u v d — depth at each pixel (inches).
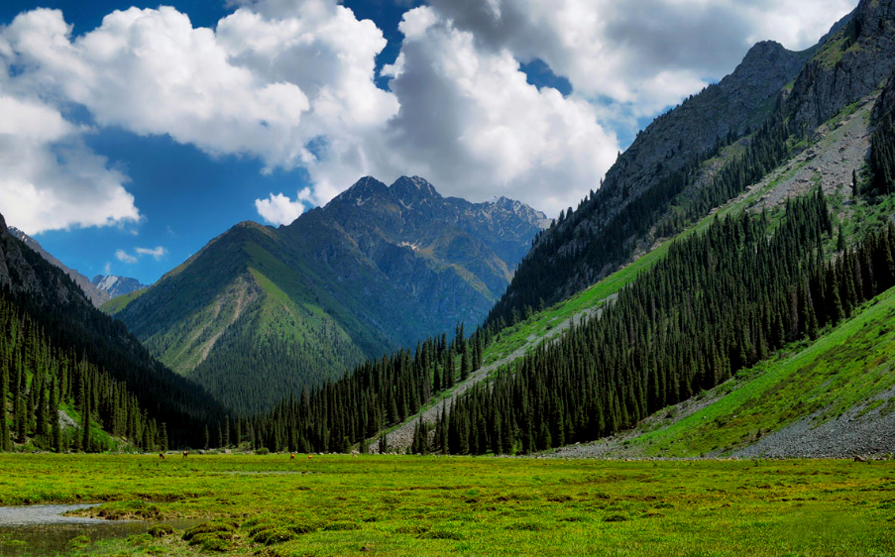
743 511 2000.5
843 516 1761.8
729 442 4963.1
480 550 1555.1
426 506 2559.1
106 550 1792.6
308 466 5452.8
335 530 2003.0
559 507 2411.4
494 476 4074.8
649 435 6136.8
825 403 4534.9
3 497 2746.1
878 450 3634.4
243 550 1798.7
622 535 1691.7
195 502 2775.6
